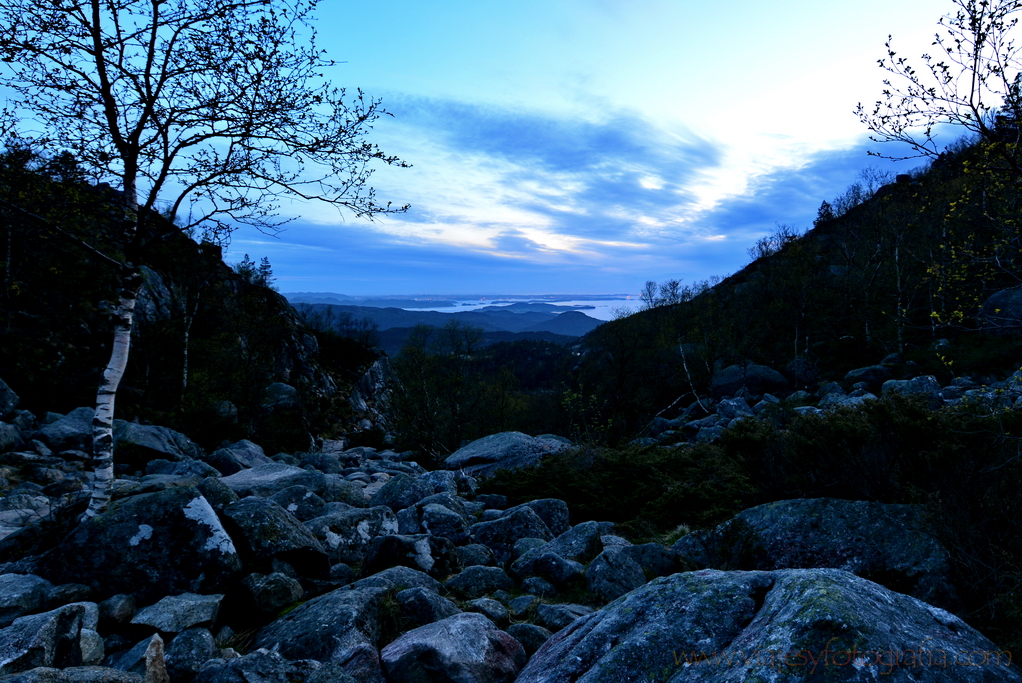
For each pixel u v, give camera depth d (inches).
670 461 545.0
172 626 201.2
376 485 638.5
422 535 300.4
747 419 346.0
